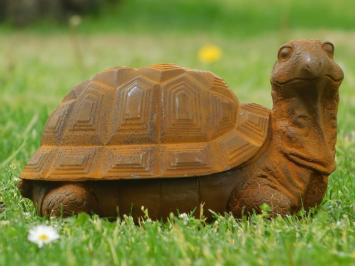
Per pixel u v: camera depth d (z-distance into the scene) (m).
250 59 28.62
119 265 6.89
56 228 7.98
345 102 18.27
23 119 15.12
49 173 8.55
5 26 40.47
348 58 29.70
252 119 8.73
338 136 13.44
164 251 7.19
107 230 7.81
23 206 9.50
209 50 20.69
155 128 8.45
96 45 35.00
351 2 50.28
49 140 8.88
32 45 34.53
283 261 6.72
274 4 50.00
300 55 8.45
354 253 6.88
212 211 8.48
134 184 8.40
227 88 9.01
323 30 41.72
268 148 8.63
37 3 41.25
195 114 8.55
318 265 6.56
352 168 11.65
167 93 8.62
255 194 8.41
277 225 7.95
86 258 6.96
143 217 8.52
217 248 7.23
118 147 8.43
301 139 8.57
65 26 41.41
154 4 47.41
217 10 47.34
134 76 8.85
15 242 7.46
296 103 8.61
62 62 27.77
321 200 8.96
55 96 19.66
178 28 43.06
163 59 29.05
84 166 8.42
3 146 13.09
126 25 42.72
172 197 8.37
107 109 8.67
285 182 8.52
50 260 6.99
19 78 22.53
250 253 7.04
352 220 8.73
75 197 8.42
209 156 8.34
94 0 44.00
